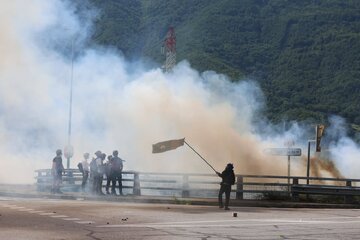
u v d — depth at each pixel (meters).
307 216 22.84
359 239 15.62
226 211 24.17
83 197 29.81
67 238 14.55
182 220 19.83
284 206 28.58
